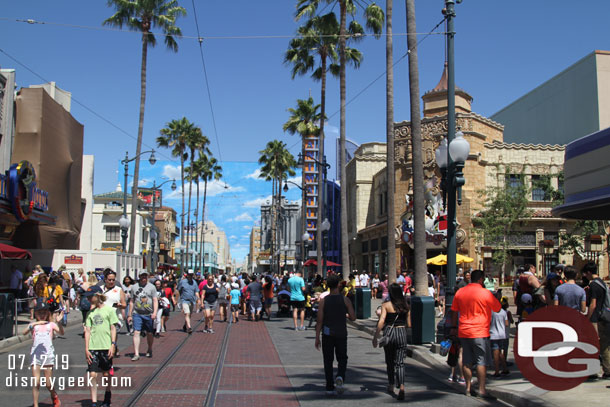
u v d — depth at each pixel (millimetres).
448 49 12633
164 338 16422
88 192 43531
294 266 86562
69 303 24203
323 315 8977
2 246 20234
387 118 20766
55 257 30141
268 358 12625
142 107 34344
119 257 31500
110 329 7938
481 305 8609
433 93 39594
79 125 36312
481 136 37688
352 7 27750
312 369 11219
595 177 10938
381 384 9734
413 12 16812
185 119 59719
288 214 96188
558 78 44281
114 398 8414
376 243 44281
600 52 39625
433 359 11891
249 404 8094
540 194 38969
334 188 63844
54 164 31375
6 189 24641
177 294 29672
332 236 63750
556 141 44375
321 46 31516
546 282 10234
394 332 8688
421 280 15945
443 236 35719
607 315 8938
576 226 33594
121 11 33531
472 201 36406
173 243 85312
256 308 22562
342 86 26797
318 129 42031
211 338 16531
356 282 36469
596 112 39375
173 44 34750
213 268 121750
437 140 37281
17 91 29922
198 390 9000
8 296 15516
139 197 61719
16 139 29281
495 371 9695
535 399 7691
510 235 35781
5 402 8219
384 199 42875
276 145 60062
